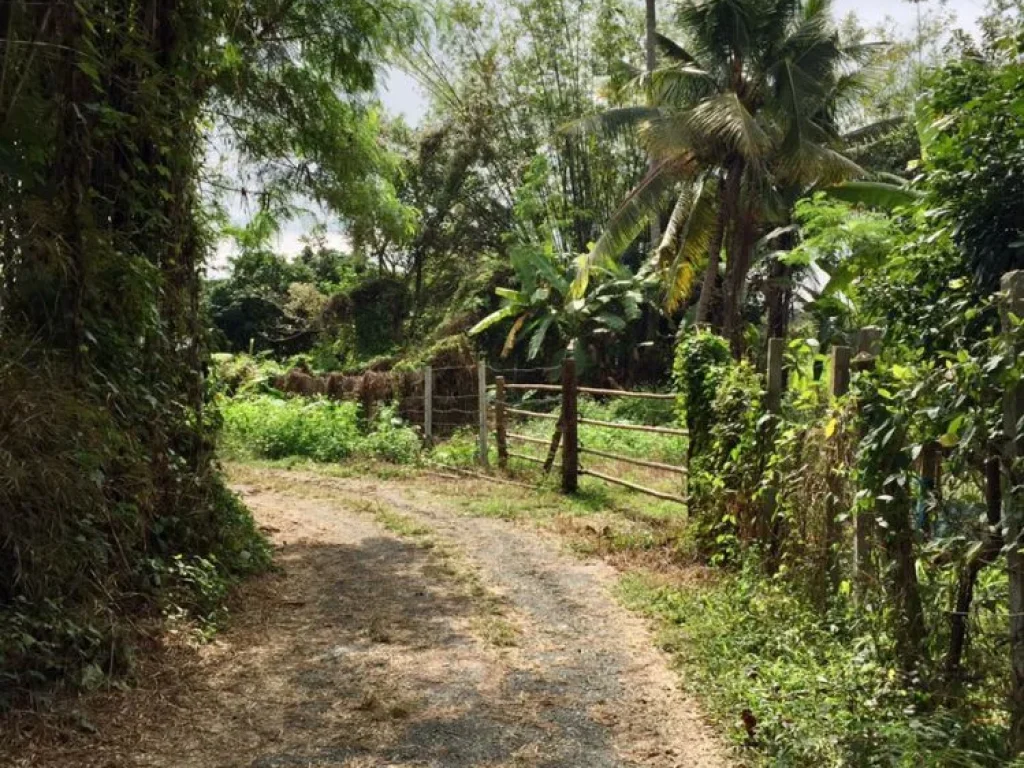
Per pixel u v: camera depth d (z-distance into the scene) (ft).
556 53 95.09
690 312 70.90
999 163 14.56
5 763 10.77
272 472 42.09
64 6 14.65
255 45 25.49
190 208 19.53
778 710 12.03
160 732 12.12
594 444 46.73
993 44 16.99
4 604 13.11
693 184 62.54
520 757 11.65
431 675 14.67
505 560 23.16
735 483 20.95
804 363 20.06
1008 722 10.68
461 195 102.06
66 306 15.07
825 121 61.57
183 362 19.45
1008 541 10.25
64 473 13.88
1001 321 10.61
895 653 13.00
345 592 19.89
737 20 53.67
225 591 18.31
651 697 13.83
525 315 75.87
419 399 51.65
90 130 15.70
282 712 12.99
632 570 21.70
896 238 19.81
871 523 14.38
